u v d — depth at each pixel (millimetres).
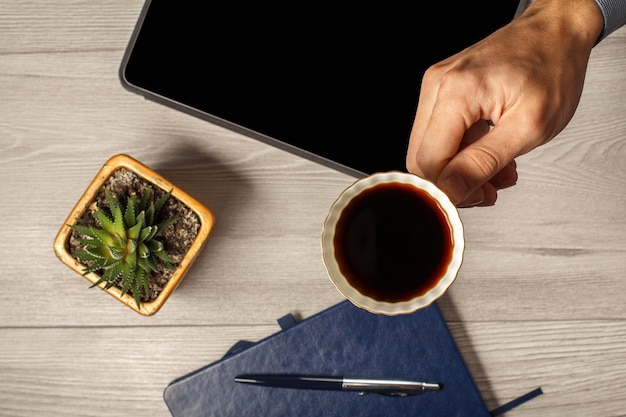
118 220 635
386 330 693
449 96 593
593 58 706
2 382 697
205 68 685
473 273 704
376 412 691
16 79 702
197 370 692
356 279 543
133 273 643
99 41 704
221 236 702
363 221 548
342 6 691
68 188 702
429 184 539
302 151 681
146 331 699
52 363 697
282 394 692
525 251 705
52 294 698
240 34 688
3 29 702
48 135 702
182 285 700
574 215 705
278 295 702
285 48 688
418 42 688
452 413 687
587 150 706
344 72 687
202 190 703
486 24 687
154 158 703
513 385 700
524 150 595
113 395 697
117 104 704
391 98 686
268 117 683
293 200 704
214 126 704
